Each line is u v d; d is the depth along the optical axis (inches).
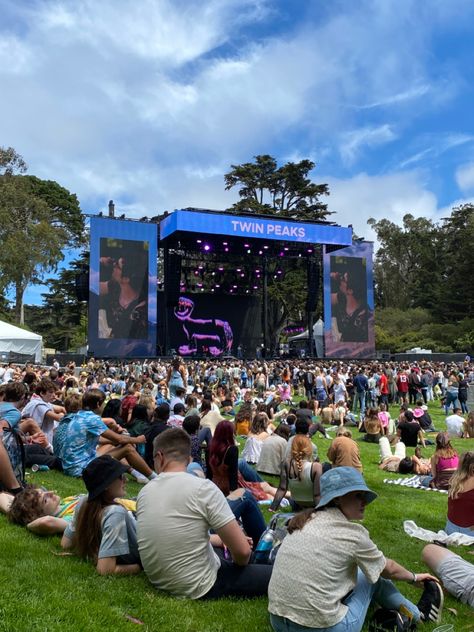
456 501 216.8
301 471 249.1
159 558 140.6
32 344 1253.1
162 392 705.0
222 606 141.8
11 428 232.1
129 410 384.5
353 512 125.5
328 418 662.5
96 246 1385.3
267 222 1486.2
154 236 1435.8
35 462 297.7
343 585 120.3
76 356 1389.0
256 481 291.6
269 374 1093.1
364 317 1638.8
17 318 1982.0
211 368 1105.4
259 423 413.7
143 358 1401.3
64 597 137.6
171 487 142.9
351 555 119.9
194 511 139.9
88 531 160.2
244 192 2375.7
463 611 152.6
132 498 248.7
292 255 1706.4
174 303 1611.7
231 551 142.3
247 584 147.9
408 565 193.2
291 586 118.9
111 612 132.6
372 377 852.6
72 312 2824.8
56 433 297.4
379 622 132.6
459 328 2268.7
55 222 2743.6
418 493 329.7
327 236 1551.4
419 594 164.9
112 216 1419.8
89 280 1376.7
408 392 911.7
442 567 163.0
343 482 124.3
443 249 3031.5
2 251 1845.5
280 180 2315.5
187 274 1833.2
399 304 3046.3
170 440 147.7
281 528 176.6
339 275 1621.6
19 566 156.6
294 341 2006.6
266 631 131.3
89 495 161.6
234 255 1831.9
